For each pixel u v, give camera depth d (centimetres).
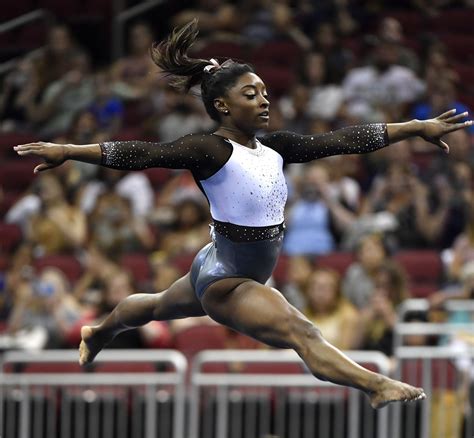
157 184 3294
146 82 3559
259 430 2233
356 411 2197
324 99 3297
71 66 3684
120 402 2270
